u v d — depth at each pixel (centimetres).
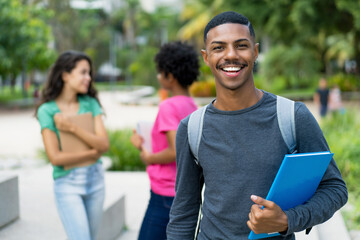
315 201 132
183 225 160
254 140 136
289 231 125
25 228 319
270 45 2859
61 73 250
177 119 219
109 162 598
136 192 504
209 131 142
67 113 252
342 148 570
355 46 2352
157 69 239
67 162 240
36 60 2245
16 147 892
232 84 136
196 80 243
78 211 237
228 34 135
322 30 1880
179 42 238
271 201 125
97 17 5391
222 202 140
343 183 138
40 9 2228
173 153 218
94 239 262
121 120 1477
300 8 1627
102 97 3088
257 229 126
